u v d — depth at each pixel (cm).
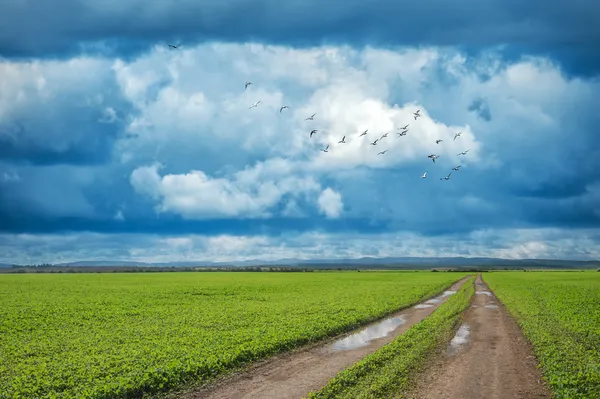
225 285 8812
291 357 2459
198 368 2067
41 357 2369
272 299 5566
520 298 5484
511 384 1853
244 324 3325
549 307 4384
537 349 2389
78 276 14688
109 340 2773
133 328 3231
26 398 1711
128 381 1850
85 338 2872
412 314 4306
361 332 3259
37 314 4172
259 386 1914
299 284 9119
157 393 1833
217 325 3319
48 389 1809
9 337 2986
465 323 3628
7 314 4169
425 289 7369
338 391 1711
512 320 3800
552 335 2805
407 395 1686
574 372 1920
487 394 1722
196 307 4634
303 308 4375
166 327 3262
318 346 2759
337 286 8356
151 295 6331
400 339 2681
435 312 4225
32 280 11419
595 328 3048
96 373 1975
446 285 8894
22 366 2142
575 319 3481
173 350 2392
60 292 6988
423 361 2208
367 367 2011
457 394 1712
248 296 6028
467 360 2277
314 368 2198
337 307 4428
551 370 1958
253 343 2573
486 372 2034
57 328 3362
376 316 3956
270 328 3091
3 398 1698
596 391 1675
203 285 8838
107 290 7419
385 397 1641
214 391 1866
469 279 12331
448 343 2738
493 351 2508
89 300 5578
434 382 1867
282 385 1917
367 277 13300
